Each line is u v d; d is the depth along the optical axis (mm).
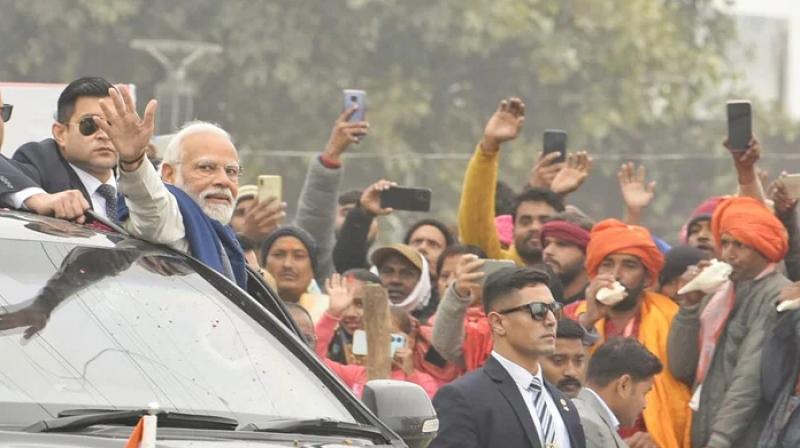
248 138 30734
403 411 7699
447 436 9492
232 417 7258
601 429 10383
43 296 7371
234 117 30750
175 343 7465
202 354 7492
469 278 11539
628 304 12430
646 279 12414
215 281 7945
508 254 14555
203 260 8672
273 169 24641
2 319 7203
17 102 12383
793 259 13023
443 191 23891
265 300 8969
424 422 7742
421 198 14781
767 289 11906
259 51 30734
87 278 7555
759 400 11766
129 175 8250
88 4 30484
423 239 14953
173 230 8539
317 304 13344
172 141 9258
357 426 7461
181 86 24484
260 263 13516
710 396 12031
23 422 6805
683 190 21562
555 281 12094
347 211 16250
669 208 21609
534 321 9656
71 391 7027
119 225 8742
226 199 9156
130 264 7754
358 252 14844
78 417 6801
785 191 12961
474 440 9492
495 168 14109
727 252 12000
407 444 7738
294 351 7805
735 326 11977
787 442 11500
